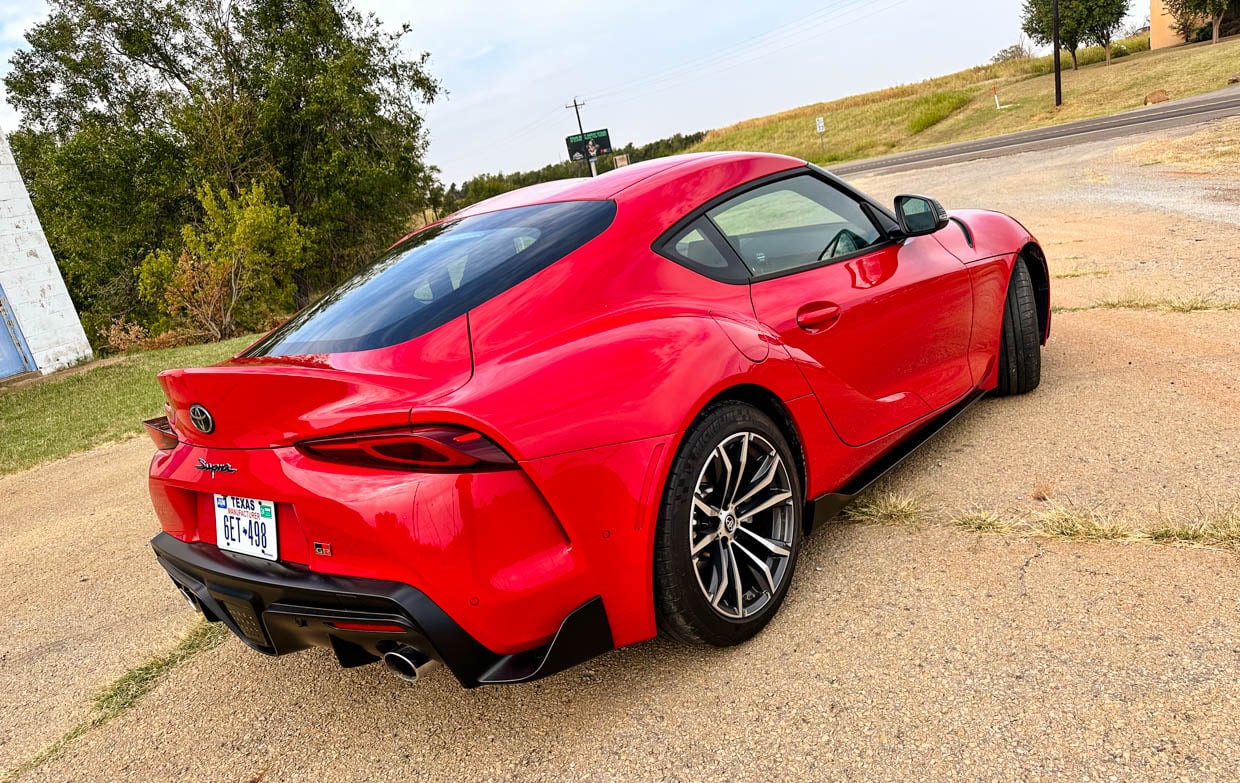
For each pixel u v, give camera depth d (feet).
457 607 5.35
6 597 11.58
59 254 84.58
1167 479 8.14
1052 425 10.16
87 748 7.32
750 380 6.70
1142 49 186.50
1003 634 6.23
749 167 8.36
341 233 93.97
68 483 18.25
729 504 6.64
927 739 5.31
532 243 7.05
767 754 5.51
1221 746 4.75
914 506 8.61
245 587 6.10
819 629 6.84
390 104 92.73
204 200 58.54
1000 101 145.18
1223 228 21.86
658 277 7.01
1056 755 4.95
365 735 6.70
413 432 5.29
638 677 6.71
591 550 5.75
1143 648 5.74
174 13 83.46
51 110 87.86
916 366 9.12
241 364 6.99
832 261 8.47
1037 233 26.45
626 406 5.90
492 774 5.91
